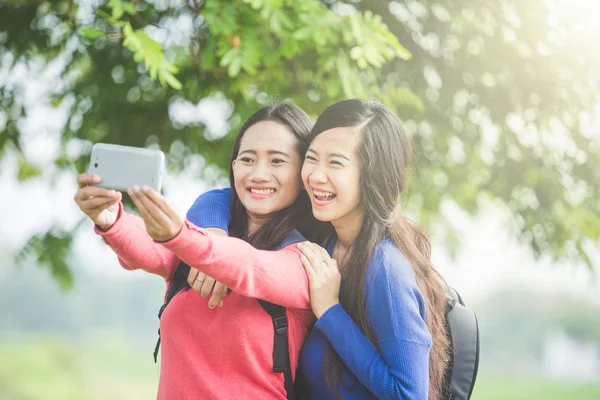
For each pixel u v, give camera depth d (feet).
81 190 6.38
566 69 15.47
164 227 5.99
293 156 7.79
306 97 14.05
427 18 15.69
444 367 8.01
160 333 7.59
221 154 15.94
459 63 15.94
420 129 17.12
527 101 16.06
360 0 14.55
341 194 7.46
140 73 15.87
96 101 16.25
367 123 7.54
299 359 7.68
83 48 15.94
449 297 8.39
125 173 6.39
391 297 7.20
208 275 6.49
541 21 15.25
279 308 7.28
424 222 19.74
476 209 20.12
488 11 15.37
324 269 7.41
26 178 19.11
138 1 12.70
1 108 17.11
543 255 18.26
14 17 15.64
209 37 11.79
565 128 16.72
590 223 17.93
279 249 7.73
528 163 17.21
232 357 7.16
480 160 17.90
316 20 11.03
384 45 11.19
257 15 11.43
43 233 17.17
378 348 7.29
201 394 7.13
